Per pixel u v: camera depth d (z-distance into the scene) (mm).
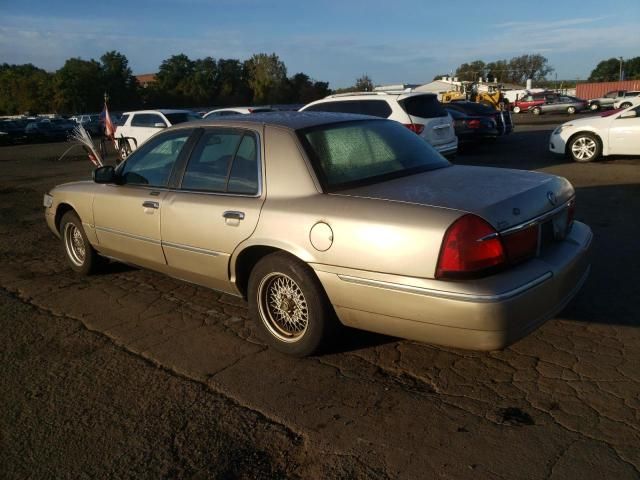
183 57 82375
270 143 3844
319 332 3539
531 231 3201
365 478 2600
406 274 3057
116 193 4914
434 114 11375
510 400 3150
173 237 4340
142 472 2729
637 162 11836
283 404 3252
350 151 3852
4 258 6727
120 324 4531
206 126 4359
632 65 112375
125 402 3355
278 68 80562
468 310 2900
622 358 3531
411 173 3830
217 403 3297
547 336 3883
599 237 6207
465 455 2707
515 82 107812
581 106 41031
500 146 17469
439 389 3311
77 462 2820
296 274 3516
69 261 5938
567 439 2781
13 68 88625
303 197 3562
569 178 10312
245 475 2676
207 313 4688
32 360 3947
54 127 36844
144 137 17594
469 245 2924
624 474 2518
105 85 75688
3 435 3062
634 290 4609
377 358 3721
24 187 13430
